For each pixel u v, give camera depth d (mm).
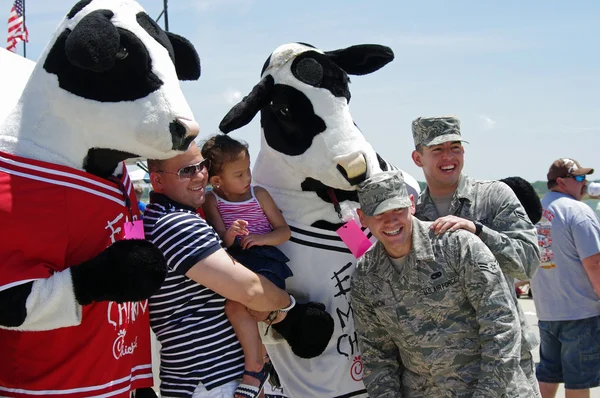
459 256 3318
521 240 3779
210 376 3213
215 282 3148
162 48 2988
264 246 3670
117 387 2988
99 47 2639
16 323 2621
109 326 2947
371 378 3592
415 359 3451
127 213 3125
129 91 2846
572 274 5414
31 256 2740
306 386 3910
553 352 5684
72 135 2902
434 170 4062
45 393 2871
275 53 4016
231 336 3322
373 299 3496
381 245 3523
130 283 2678
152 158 3037
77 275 2688
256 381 3273
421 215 4211
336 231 3977
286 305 3510
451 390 3375
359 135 3943
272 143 4035
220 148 3617
